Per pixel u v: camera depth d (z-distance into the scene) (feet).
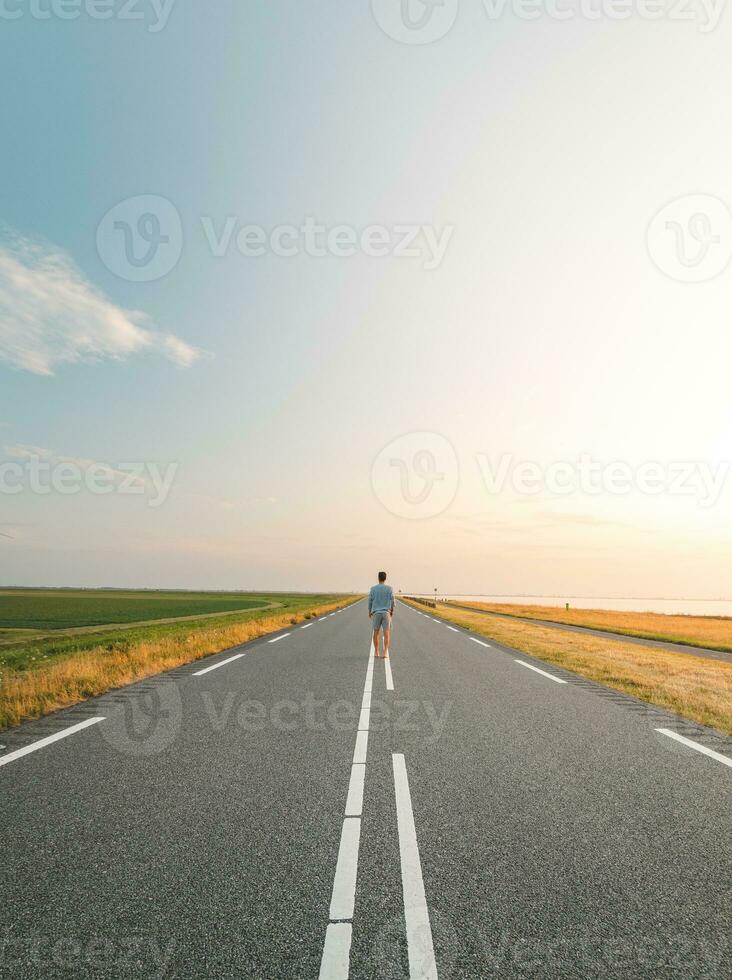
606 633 88.38
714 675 36.78
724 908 9.46
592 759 17.93
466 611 152.66
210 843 11.75
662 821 13.10
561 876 10.46
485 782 15.69
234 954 8.17
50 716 23.17
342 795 14.58
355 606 186.39
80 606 177.47
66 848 11.48
